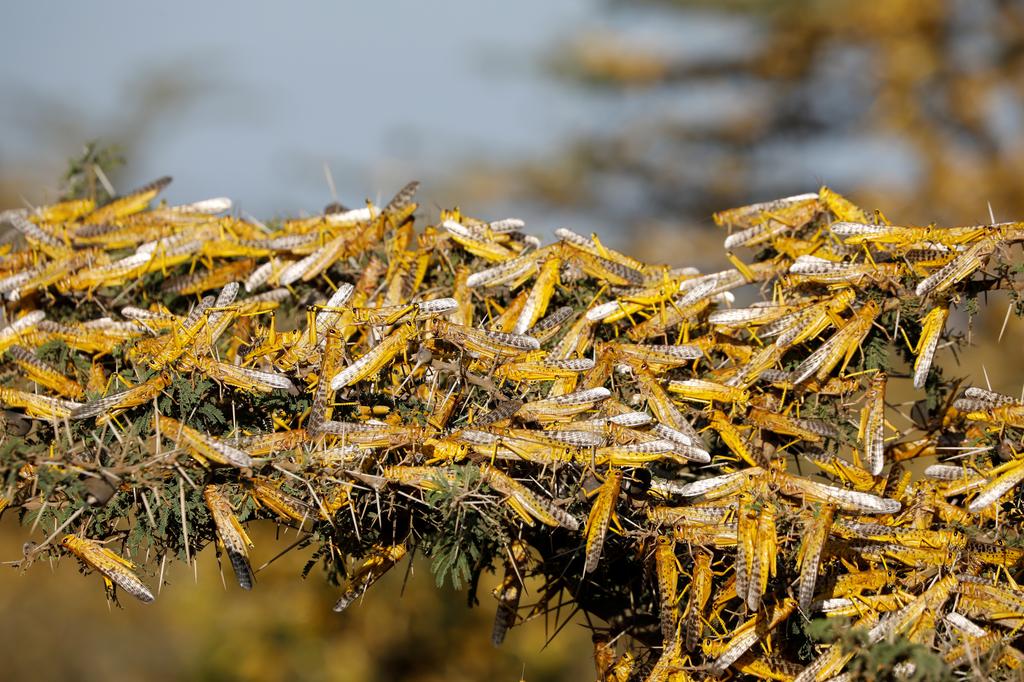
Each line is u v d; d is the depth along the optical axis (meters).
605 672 5.32
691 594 5.24
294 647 7.11
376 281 5.39
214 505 5.20
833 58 19.73
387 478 5.21
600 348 5.29
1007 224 5.26
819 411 5.30
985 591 5.21
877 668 5.16
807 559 5.21
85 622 9.01
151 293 5.42
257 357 5.27
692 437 5.25
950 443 5.32
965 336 5.30
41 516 5.20
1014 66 18.22
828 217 5.36
